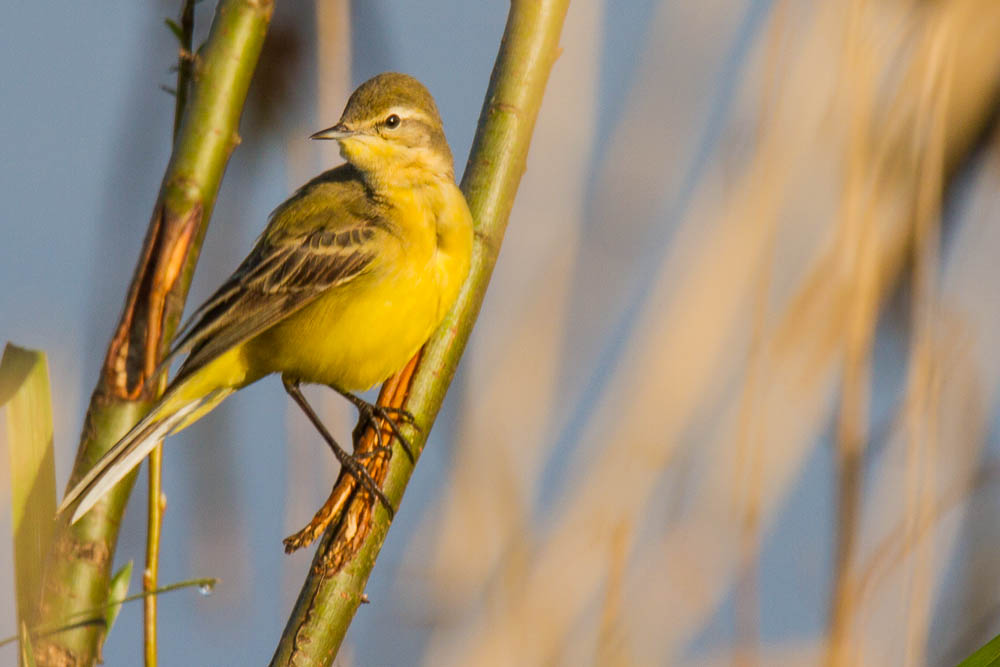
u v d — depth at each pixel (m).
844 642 8.40
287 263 9.48
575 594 8.89
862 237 8.52
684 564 8.86
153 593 5.49
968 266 9.17
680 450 8.97
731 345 8.98
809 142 8.87
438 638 9.12
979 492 9.15
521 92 6.96
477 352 9.52
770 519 8.77
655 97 9.51
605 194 9.61
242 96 5.58
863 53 8.51
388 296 9.30
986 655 4.83
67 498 5.35
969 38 8.73
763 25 9.10
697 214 9.09
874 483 9.16
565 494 9.15
